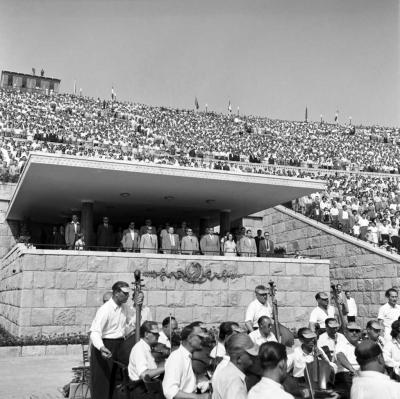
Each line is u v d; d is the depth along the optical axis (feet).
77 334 58.54
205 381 22.20
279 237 107.14
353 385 18.51
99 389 25.96
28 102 217.77
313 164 185.06
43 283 58.49
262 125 263.90
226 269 67.36
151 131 210.38
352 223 95.96
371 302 79.56
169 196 79.41
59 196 78.33
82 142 161.79
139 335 25.16
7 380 40.32
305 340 26.02
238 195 79.41
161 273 63.87
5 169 109.70
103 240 71.56
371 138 254.88
